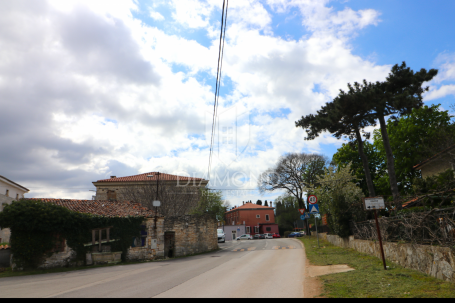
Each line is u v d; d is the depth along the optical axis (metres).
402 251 10.30
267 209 82.31
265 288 8.32
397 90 21.39
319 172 50.81
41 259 17.55
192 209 40.09
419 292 6.52
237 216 83.50
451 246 7.36
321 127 24.52
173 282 10.12
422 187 16.64
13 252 17.12
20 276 15.09
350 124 23.91
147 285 9.71
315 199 21.22
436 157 22.98
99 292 8.76
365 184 36.62
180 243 25.36
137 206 25.25
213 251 28.45
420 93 20.73
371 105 20.09
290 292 7.62
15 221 16.86
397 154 31.23
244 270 12.43
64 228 18.47
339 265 11.90
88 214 19.75
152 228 22.44
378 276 8.71
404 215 10.20
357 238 17.02
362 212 18.03
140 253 21.55
